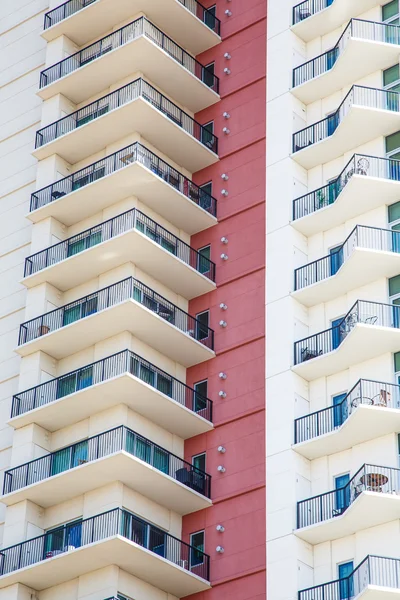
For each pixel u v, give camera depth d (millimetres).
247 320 71625
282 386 67625
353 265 66750
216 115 79812
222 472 68312
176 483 66750
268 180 74625
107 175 74438
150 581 65938
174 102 80375
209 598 65062
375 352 65188
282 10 79562
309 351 67750
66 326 71750
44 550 67000
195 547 67500
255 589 63219
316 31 77688
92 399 69188
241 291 72750
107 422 69312
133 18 81375
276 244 72188
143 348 71812
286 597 61344
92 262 73812
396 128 70875
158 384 70812
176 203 75312
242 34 81062
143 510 67438
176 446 70812
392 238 67875
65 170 80250
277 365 68500
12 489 69938
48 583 66875
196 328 73500
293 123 75312
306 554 62688
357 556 61000
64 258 76062
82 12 81812
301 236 72188
